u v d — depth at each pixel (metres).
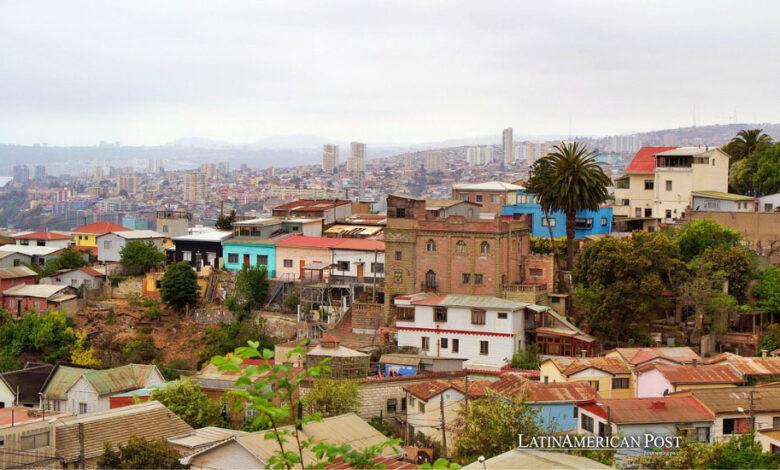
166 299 118.62
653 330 95.19
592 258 97.88
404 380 80.88
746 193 133.12
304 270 118.19
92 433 63.66
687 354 78.56
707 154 126.94
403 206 106.06
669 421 59.62
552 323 96.75
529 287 100.00
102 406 84.31
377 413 78.94
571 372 75.12
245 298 116.12
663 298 95.94
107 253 143.50
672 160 129.12
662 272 96.50
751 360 74.31
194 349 112.94
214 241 125.50
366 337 102.75
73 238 159.62
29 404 87.06
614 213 132.75
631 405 61.97
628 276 94.06
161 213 158.75
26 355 115.00
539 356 93.31
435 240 104.56
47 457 59.94
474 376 88.06
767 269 96.50
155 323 118.44
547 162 106.75
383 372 88.00
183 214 161.88
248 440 55.38
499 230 102.00
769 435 57.94
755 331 91.94
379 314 106.12
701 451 51.78
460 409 66.25
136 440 59.00
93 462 61.12
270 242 121.06
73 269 133.38
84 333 117.06
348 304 112.19
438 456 65.81
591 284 96.81
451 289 103.88
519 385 70.06
